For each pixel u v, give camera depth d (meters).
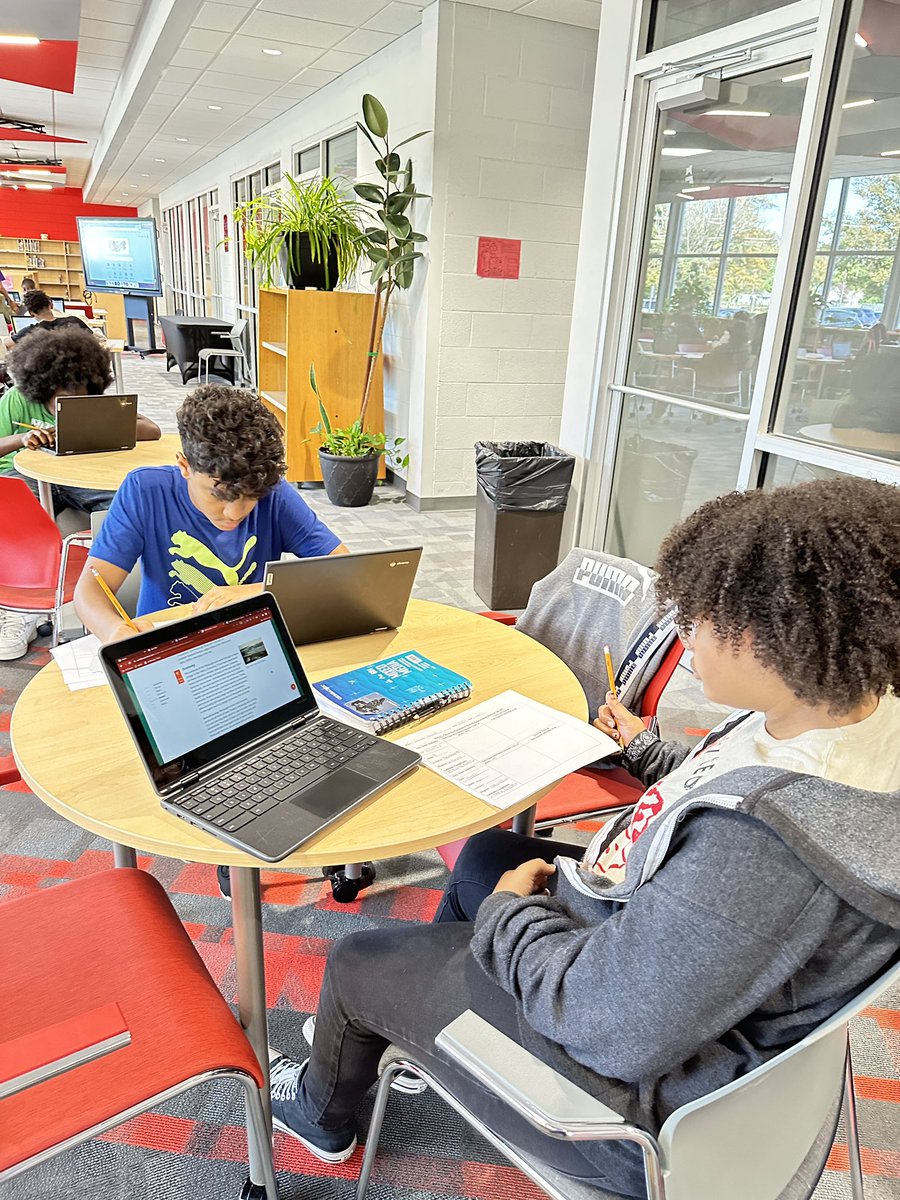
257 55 5.76
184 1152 1.39
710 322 3.31
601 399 3.92
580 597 1.88
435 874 2.11
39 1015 1.07
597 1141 0.85
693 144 3.29
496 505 3.72
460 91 4.74
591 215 3.81
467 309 5.17
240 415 1.68
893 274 2.54
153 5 5.34
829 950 0.69
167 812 1.09
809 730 0.77
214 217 11.80
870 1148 1.44
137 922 1.23
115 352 9.23
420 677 1.50
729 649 0.77
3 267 19.61
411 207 5.15
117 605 1.60
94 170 13.66
